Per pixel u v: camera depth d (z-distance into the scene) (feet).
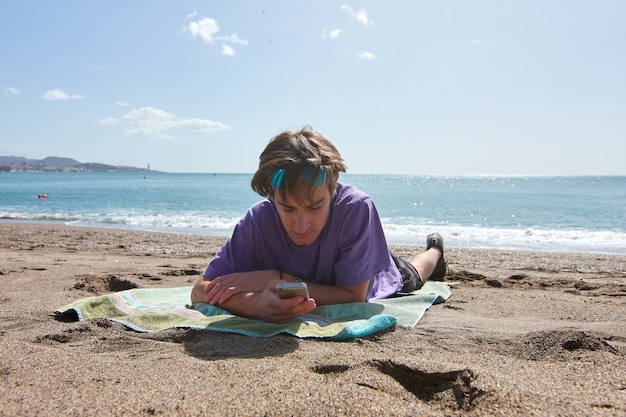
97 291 11.71
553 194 115.24
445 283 14.28
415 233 39.01
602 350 6.69
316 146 7.50
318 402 4.81
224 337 7.25
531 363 6.26
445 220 51.90
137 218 52.03
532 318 9.46
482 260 23.76
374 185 212.23
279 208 7.63
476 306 10.73
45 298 10.37
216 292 8.97
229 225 45.57
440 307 10.58
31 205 73.46
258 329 7.59
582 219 52.31
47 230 36.73
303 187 7.16
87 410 4.64
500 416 4.60
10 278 13.16
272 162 7.21
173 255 23.67
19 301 10.02
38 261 18.62
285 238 9.21
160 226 44.55
